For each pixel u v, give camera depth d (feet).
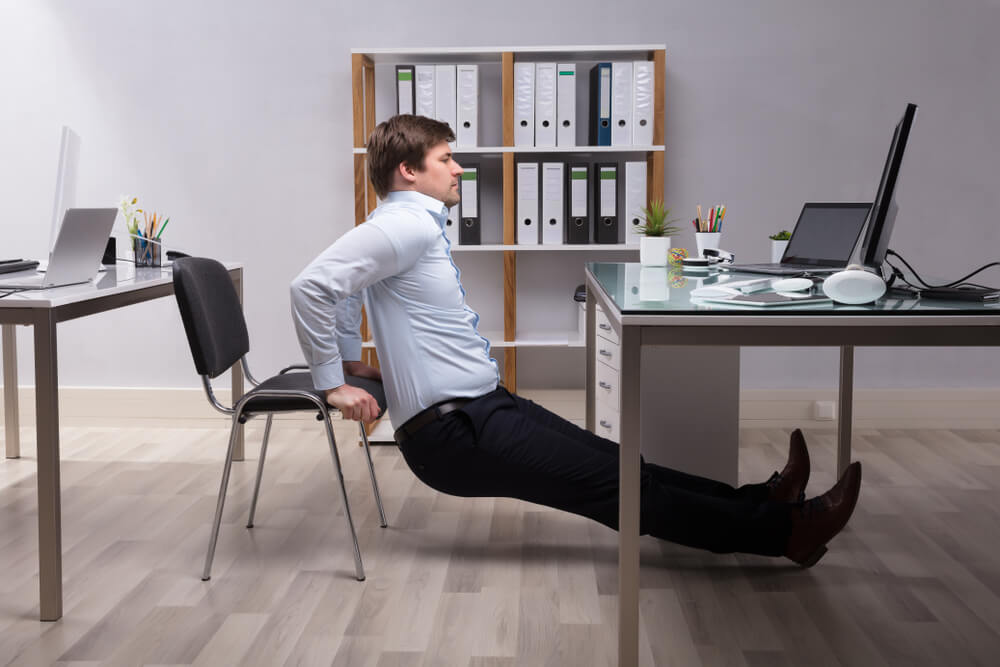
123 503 9.25
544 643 6.15
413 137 7.18
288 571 7.46
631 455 5.30
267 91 12.16
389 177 7.29
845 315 5.10
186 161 12.29
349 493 9.61
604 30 11.89
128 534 8.34
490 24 11.94
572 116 11.33
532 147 11.25
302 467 10.58
